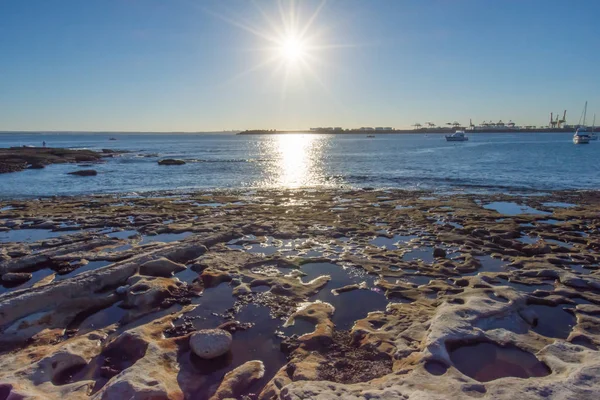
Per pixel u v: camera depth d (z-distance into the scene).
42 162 45.81
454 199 21.05
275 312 7.77
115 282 9.05
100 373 5.81
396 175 34.53
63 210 18.22
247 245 12.41
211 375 5.76
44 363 5.70
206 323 7.39
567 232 13.66
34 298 7.64
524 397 4.52
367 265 10.39
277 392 5.05
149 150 88.69
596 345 6.23
